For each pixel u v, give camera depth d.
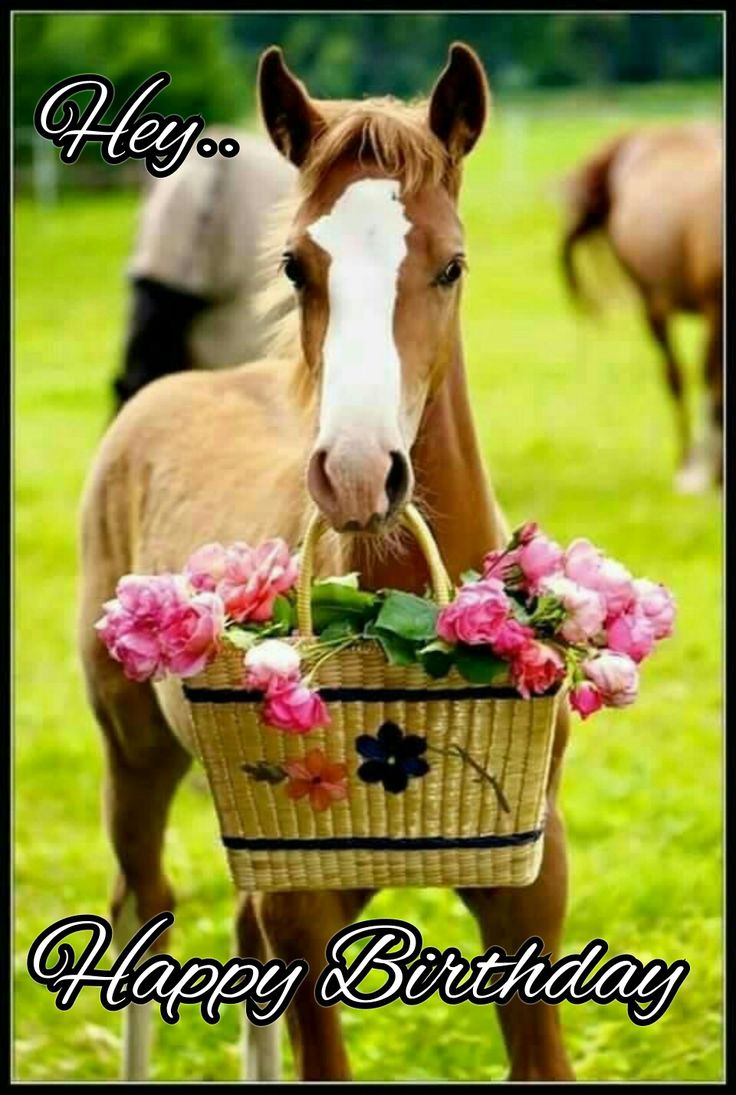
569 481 14.41
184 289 9.03
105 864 7.84
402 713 3.98
